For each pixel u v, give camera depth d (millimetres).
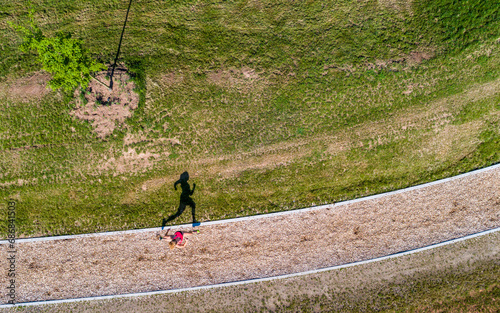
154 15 13188
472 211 12617
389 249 12688
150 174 12750
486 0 12656
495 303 12391
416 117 12680
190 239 12766
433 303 12539
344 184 12742
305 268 12727
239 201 12758
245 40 13156
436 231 12648
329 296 12711
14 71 13055
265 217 12766
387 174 12711
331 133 12766
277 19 13188
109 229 12703
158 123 12805
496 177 12594
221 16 13203
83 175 12695
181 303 12773
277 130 12859
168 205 12758
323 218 12758
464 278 12539
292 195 12758
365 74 12875
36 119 12820
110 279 12688
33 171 12688
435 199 12688
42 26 13211
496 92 12555
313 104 12875
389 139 12688
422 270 12664
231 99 12977
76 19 13203
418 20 12953
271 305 12734
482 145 12578
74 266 12688
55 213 12664
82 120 12766
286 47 13109
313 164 12742
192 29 13172
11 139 12781
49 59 9969
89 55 12953
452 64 12688
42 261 12672
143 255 12750
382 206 12727
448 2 12875
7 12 13297
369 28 13039
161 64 13031
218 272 12781
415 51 12859
